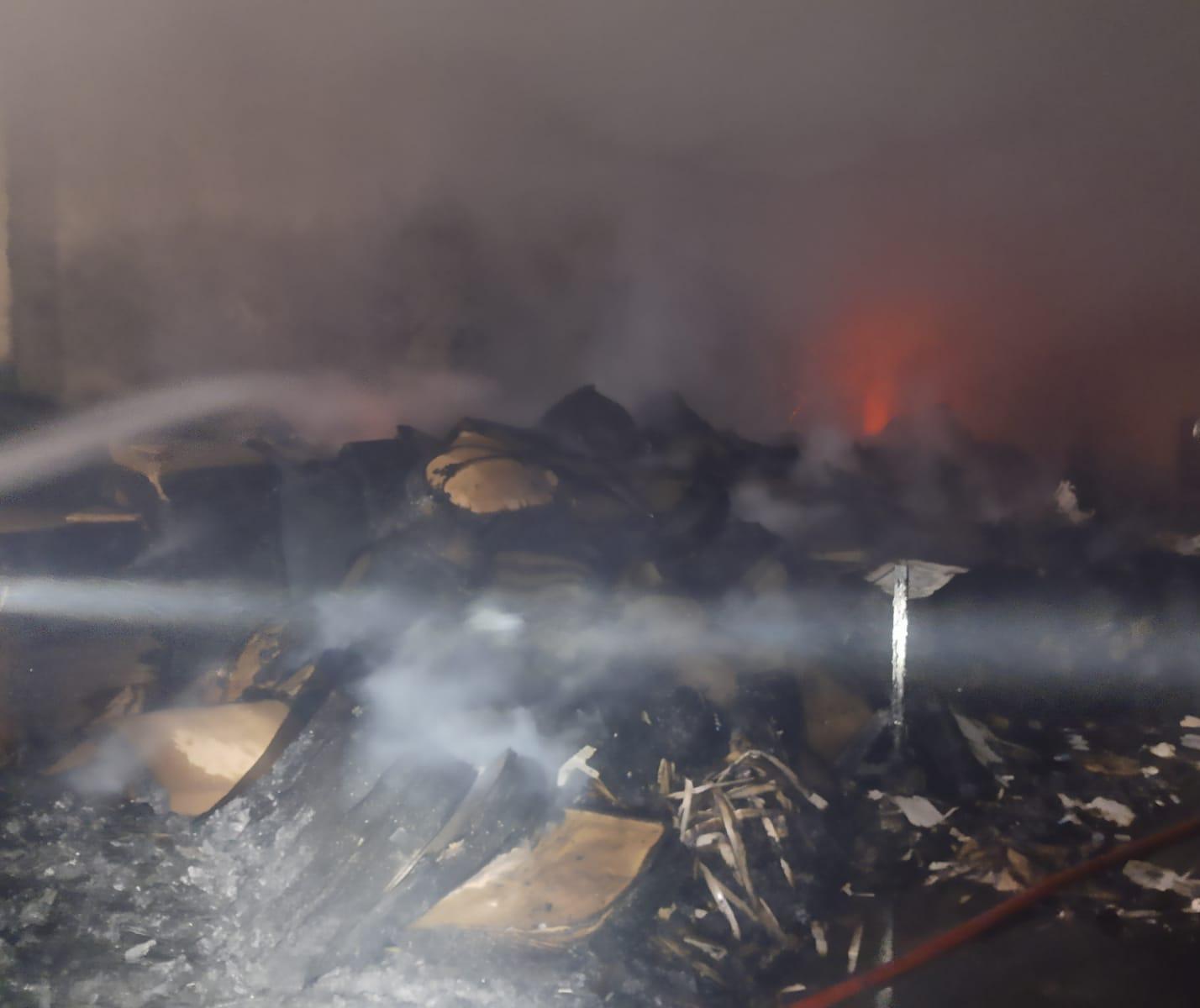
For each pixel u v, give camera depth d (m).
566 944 3.38
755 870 3.88
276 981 3.26
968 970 3.51
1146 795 4.82
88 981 3.24
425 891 3.57
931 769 4.88
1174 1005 3.32
